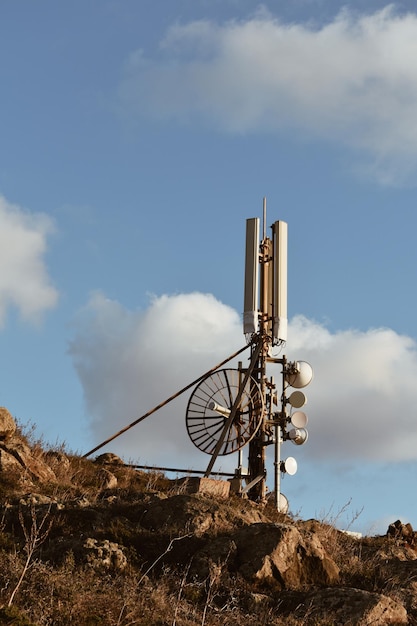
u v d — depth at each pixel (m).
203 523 20.00
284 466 28.00
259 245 30.73
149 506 20.73
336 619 17.45
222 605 17.84
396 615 17.84
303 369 29.17
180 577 18.41
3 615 14.55
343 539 23.17
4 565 16.98
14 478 22.23
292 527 19.58
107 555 18.12
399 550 22.52
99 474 24.92
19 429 26.38
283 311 29.62
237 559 19.02
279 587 18.66
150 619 16.11
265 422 28.39
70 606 15.86
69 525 19.69
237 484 27.05
